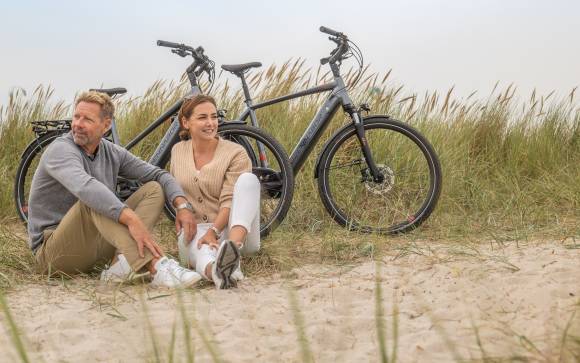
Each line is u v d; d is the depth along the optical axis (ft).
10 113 21.88
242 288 11.92
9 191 19.35
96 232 12.59
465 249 13.82
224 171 13.29
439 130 22.16
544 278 11.22
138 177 13.70
